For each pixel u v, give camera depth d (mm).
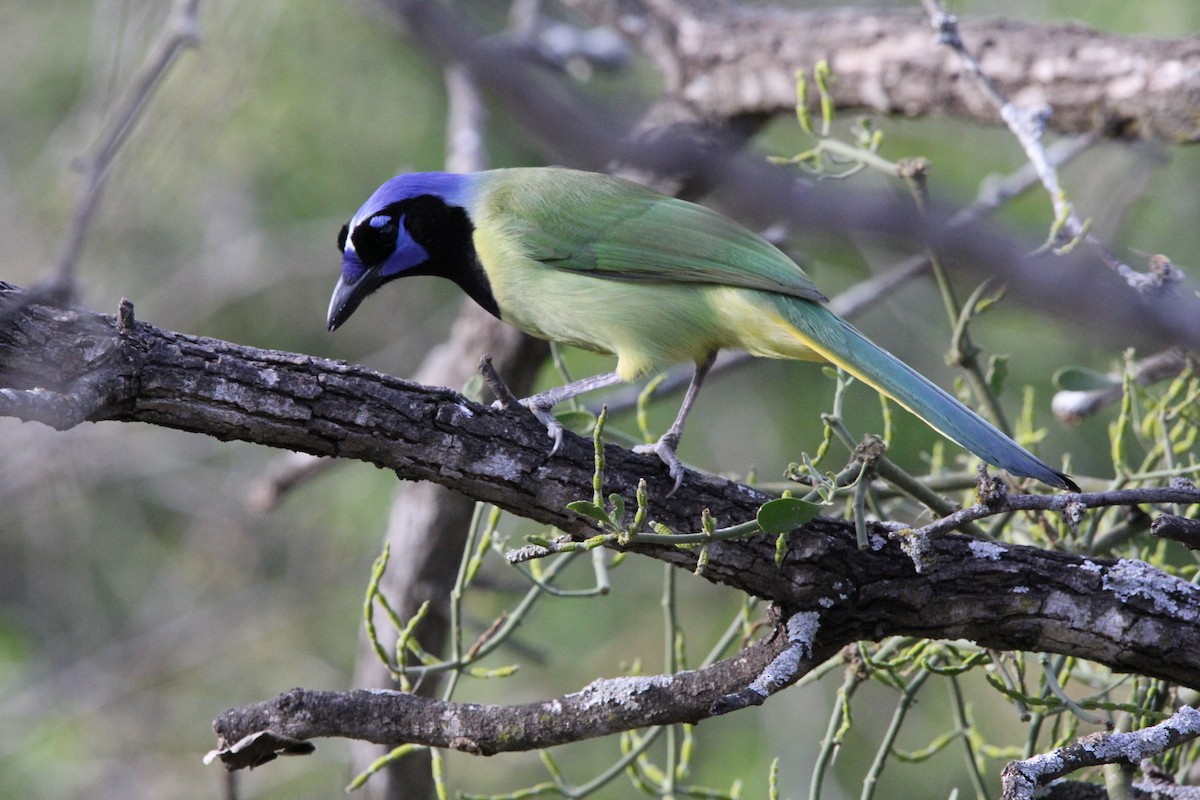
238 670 17266
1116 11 15391
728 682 6570
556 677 15438
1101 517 8180
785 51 12797
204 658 17234
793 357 8453
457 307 18391
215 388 6344
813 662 6629
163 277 17641
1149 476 7945
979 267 3949
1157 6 15195
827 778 14047
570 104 3789
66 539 17703
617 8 13781
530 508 6824
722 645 8367
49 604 17641
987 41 11891
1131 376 8125
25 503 17109
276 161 17344
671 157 3799
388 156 17281
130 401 6281
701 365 8766
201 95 14852
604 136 3758
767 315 8297
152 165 15453
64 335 6242
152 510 18484
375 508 17406
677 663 9109
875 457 6500
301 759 15688
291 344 18391
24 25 17750
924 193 8266
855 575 6676
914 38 12195
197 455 18266
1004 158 15922
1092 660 6664
